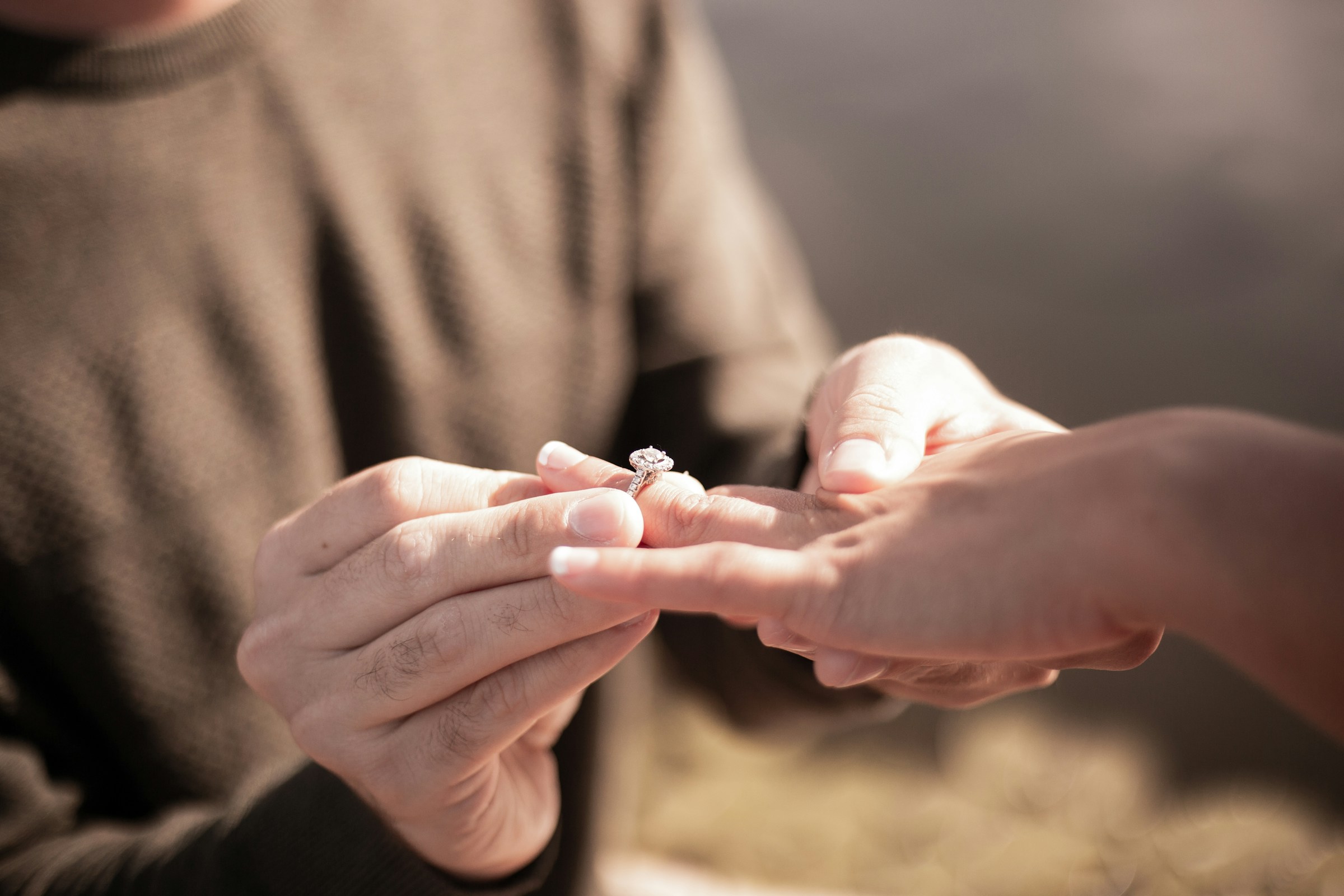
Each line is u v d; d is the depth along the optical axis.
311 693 0.44
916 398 0.46
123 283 0.51
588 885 0.65
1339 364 2.56
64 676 0.52
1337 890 0.84
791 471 0.51
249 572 0.54
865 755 1.11
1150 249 2.97
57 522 0.51
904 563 0.41
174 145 0.52
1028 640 0.40
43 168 0.50
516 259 0.59
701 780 1.05
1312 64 3.43
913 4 4.20
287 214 0.54
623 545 0.42
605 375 0.61
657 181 0.62
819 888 0.93
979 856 0.91
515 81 0.59
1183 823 0.93
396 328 0.56
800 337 0.70
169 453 0.52
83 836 0.51
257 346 0.53
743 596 0.41
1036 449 0.42
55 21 0.50
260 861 0.46
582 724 0.62
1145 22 3.86
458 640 0.43
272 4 0.53
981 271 3.03
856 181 3.40
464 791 0.45
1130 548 0.39
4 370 0.50
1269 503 0.39
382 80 0.56
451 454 0.58
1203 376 2.61
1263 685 0.39
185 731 0.53
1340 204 2.95
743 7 4.27
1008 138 3.48
